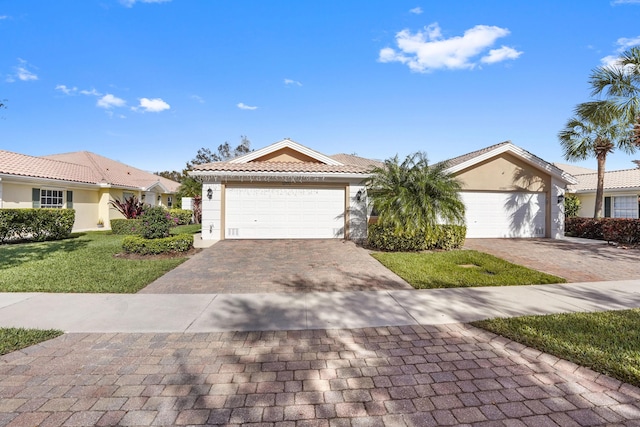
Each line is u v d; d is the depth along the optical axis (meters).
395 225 10.05
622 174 18.89
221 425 2.37
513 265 8.30
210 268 7.89
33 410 2.51
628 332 4.07
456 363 3.35
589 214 18.98
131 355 3.47
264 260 8.89
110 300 5.37
